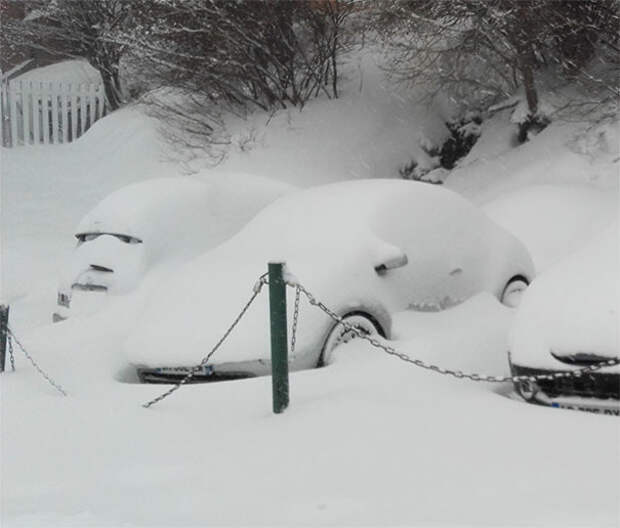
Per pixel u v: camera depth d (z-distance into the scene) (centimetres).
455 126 1836
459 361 707
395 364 691
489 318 813
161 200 992
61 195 1866
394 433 535
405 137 1809
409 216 838
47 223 1738
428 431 536
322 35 1825
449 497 428
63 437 564
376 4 1656
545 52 1648
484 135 1742
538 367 584
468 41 1573
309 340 709
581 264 627
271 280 598
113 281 938
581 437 510
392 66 1792
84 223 1010
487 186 1541
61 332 880
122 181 1847
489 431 531
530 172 1476
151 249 955
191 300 782
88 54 2286
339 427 551
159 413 614
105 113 2259
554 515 394
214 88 1877
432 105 1864
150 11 1861
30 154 2095
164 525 407
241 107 1912
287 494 446
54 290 1331
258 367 704
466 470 467
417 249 823
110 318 893
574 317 580
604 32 1566
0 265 1467
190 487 466
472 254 869
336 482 460
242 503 435
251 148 1769
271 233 855
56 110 2178
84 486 477
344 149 1756
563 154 1469
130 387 705
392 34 1670
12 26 2381
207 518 416
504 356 729
